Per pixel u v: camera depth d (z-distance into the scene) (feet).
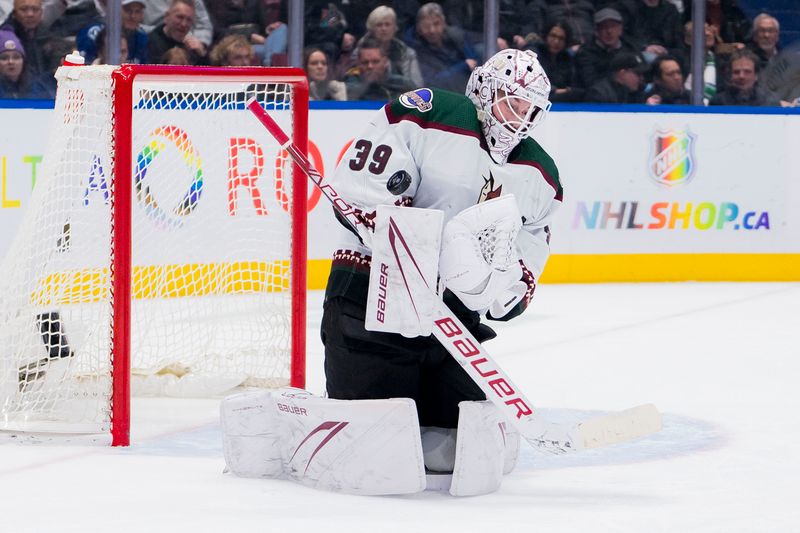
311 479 35.65
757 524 32.04
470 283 33.40
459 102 35.06
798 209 98.63
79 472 37.45
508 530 30.76
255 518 31.45
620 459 40.83
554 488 36.32
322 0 94.68
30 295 45.39
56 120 45.47
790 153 98.27
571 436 32.89
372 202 34.35
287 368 52.95
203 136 60.49
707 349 66.28
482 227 33.32
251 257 65.77
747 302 85.81
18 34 86.99
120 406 41.57
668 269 96.89
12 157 79.36
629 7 100.32
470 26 98.02
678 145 96.22
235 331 54.08
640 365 61.05
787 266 98.84
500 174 35.83
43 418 44.98
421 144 34.73
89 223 46.24
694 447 42.80
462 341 33.78
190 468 38.29
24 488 35.17
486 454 35.01
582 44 100.12
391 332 34.32
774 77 103.45
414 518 31.86
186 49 91.25
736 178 97.55
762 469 39.27
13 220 79.61
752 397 52.85
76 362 46.37
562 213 94.27
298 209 49.88
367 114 90.43
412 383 35.73
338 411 34.78
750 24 102.63
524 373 58.59
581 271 95.20
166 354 55.77
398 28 96.43
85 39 88.28
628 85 101.35
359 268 35.58
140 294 59.06
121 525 30.63
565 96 100.58
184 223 60.08
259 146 61.62
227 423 36.86
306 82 49.03
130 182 41.50
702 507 33.96
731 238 97.91
